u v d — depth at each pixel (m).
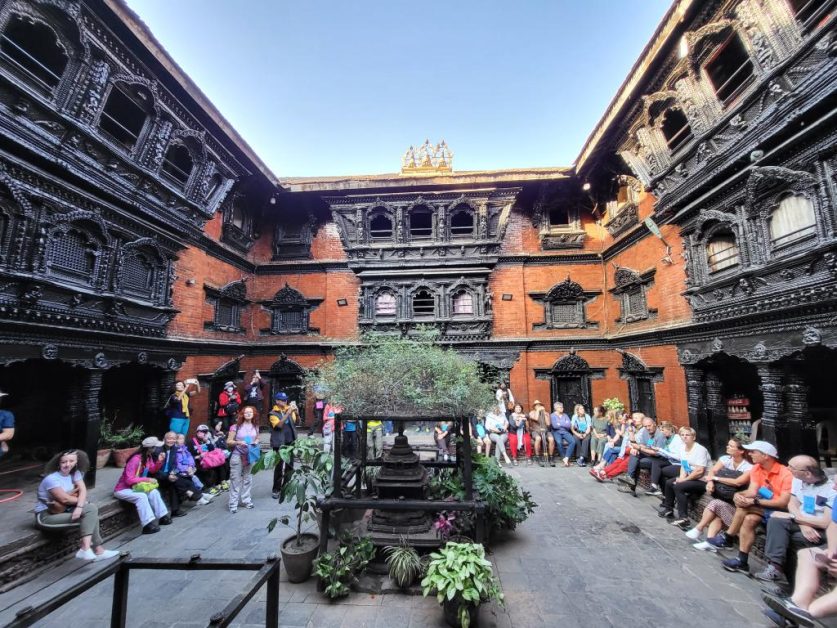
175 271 10.21
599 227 14.48
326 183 14.12
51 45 6.76
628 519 6.81
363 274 14.42
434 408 5.02
